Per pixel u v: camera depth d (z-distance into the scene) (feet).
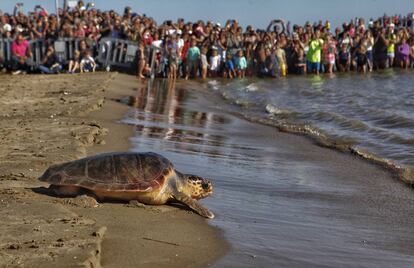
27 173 26.86
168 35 92.02
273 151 39.88
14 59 85.81
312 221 24.26
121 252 18.45
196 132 44.70
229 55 96.48
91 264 17.01
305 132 48.37
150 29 93.56
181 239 20.20
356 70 105.09
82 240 18.51
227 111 60.85
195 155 35.53
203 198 25.84
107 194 23.15
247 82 90.38
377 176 33.81
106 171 23.43
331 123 52.60
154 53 88.99
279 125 51.88
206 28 102.99
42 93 59.36
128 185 23.13
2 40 86.74
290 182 31.09
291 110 60.49
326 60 102.32
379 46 106.93
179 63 92.63
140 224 21.25
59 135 35.63
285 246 20.62
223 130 47.42
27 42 86.17
